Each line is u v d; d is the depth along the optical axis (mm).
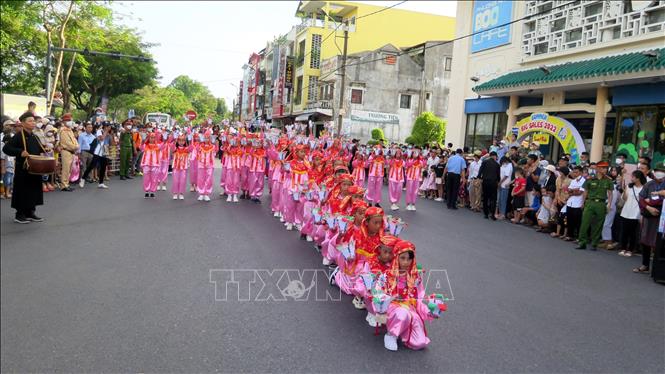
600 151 15789
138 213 12133
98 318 5844
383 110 36469
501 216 14578
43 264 7832
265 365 4801
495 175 14344
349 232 6539
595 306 6855
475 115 22109
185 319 5848
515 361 5031
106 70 40812
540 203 13094
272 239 9789
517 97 19391
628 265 9484
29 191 10555
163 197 15008
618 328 6059
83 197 14312
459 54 22922
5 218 11016
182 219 11586
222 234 10125
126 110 58875
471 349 5277
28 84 29594
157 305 6250
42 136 11531
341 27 43000
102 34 30625
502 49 20312
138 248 8844
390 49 36406
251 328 5641
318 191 8453
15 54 27438
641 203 8914
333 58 37562
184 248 8922
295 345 5238
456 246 10258
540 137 16578
